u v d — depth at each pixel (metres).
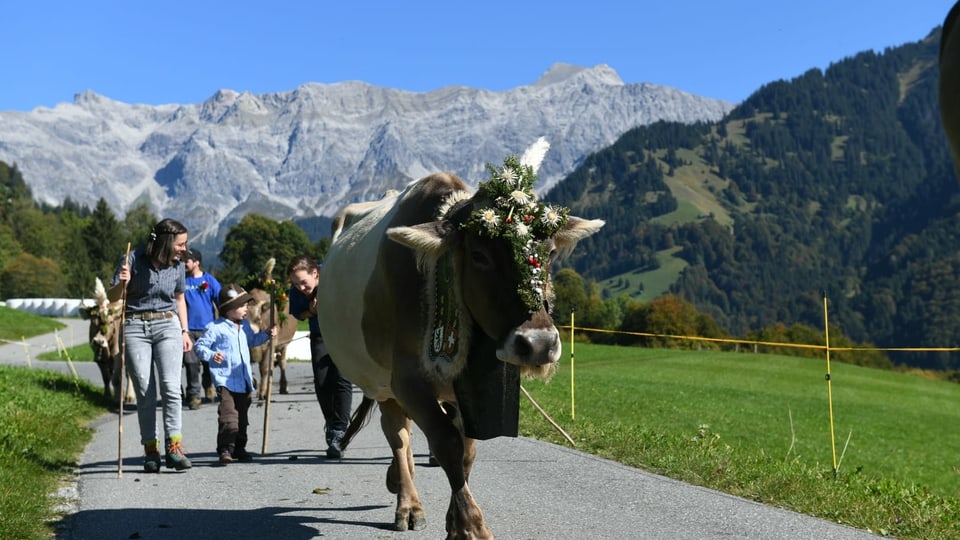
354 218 8.73
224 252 155.12
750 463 10.60
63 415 14.00
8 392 15.28
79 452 11.52
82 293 146.88
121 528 7.56
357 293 7.34
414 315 6.50
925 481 20.98
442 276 6.23
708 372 54.69
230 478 9.78
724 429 24.72
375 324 7.11
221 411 10.81
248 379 11.02
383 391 7.59
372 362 7.37
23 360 35.38
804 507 8.25
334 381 11.04
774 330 124.62
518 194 5.96
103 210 167.25
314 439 12.73
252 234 154.12
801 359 71.75
